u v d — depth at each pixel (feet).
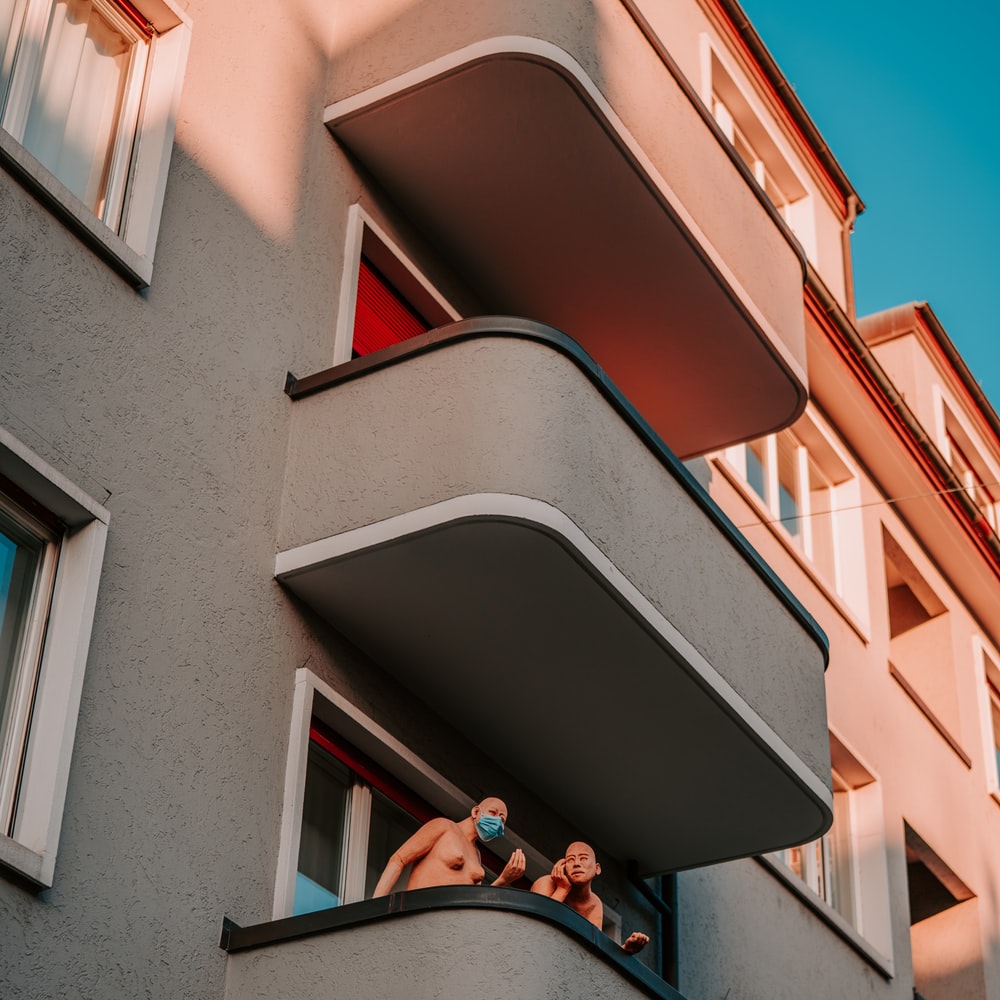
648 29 34.17
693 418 38.65
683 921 37.78
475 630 27.43
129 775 22.35
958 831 55.31
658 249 33.86
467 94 30.83
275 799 24.63
